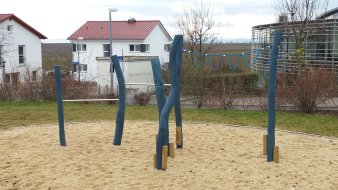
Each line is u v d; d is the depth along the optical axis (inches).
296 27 940.0
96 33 1707.7
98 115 487.2
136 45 1676.9
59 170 265.3
